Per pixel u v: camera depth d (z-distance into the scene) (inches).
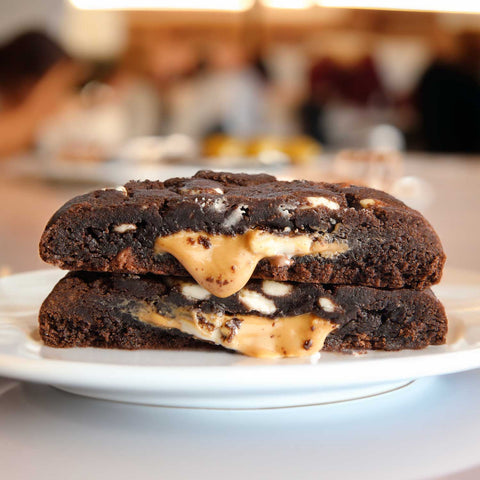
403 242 5.6
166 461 3.7
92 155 17.8
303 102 34.4
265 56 34.0
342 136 34.1
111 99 29.1
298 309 5.7
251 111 34.4
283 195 5.5
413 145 33.7
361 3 31.8
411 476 3.5
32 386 4.9
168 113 34.0
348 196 5.8
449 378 5.1
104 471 3.5
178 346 5.7
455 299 6.7
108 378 4.0
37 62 24.5
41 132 24.8
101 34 32.7
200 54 33.9
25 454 3.8
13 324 6.0
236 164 16.4
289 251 5.6
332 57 34.1
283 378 4.1
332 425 4.2
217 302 5.6
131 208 5.5
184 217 5.5
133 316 5.7
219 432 4.1
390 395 4.7
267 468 3.6
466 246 10.7
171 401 4.4
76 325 5.7
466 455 3.8
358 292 5.7
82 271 5.8
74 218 5.6
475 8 32.3
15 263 9.3
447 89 33.3
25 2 30.5
